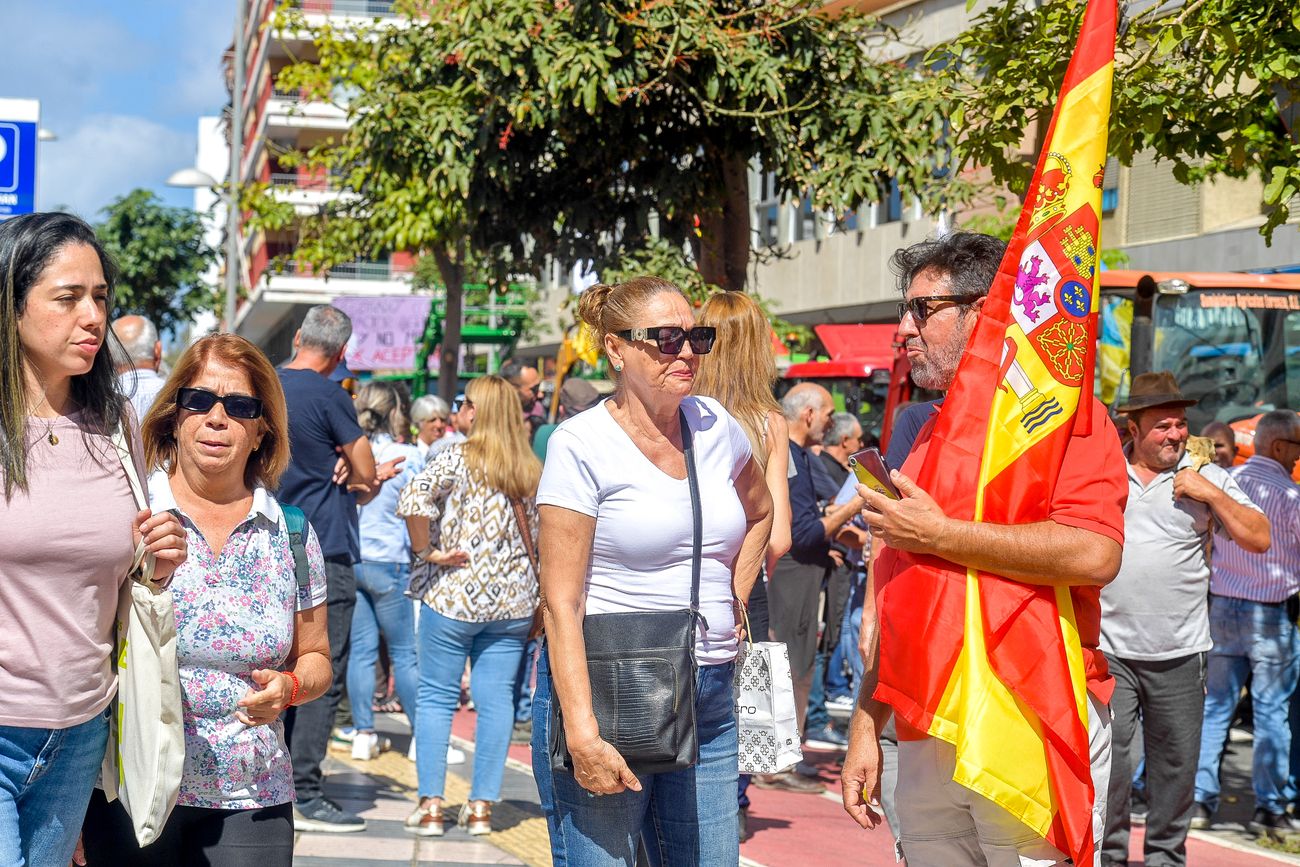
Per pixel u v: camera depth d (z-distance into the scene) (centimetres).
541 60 999
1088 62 374
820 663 1069
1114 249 2139
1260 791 822
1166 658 652
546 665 411
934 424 398
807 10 1068
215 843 394
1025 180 772
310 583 418
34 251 357
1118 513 362
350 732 1056
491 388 750
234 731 395
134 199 4962
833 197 1073
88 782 374
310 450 767
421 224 1678
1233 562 838
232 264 2608
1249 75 687
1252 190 2106
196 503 406
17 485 353
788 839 760
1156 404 648
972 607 355
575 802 400
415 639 968
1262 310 1384
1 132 891
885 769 509
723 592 409
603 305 408
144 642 365
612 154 1112
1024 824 355
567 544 391
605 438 396
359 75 2162
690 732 390
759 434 602
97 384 373
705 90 1045
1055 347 365
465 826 767
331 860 691
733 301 606
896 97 816
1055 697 351
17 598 354
